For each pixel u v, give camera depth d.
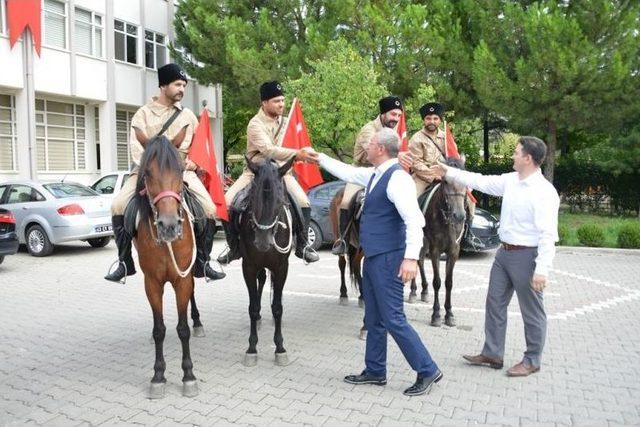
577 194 22.20
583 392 5.13
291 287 9.78
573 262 12.39
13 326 7.32
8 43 18.81
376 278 4.96
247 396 5.05
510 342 6.61
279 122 6.59
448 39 18.64
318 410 4.75
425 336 6.84
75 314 7.91
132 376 5.56
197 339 6.76
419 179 7.45
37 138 21.23
